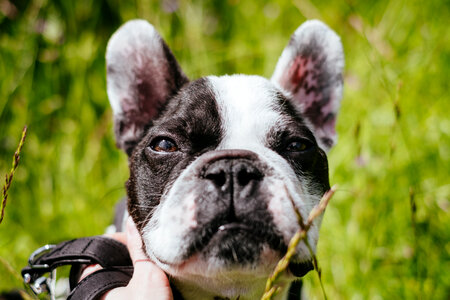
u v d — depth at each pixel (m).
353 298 0.61
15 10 0.79
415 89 0.76
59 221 0.69
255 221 0.46
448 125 0.74
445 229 0.64
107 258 0.51
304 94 0.60
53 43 0.77
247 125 0.51
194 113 0.51
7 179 0.46
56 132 0.76
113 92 0.58
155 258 0.48
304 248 0.47
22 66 0.75
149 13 0.80
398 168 0.68
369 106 0.75
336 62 0.59
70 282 0.52
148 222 0.50
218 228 0.46
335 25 0.86
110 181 0.73
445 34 0.80
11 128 0.74
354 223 0.65
